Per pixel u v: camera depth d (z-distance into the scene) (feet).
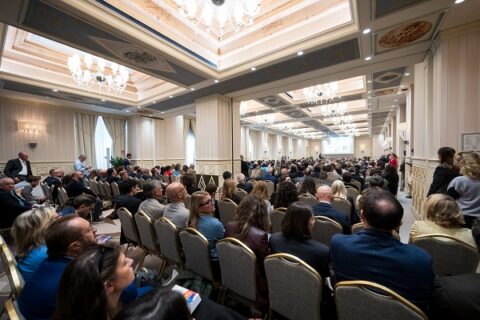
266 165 34.88
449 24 11.86
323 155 92.58
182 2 12.56
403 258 3.56
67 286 2.32
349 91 27.30
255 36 17.66
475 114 11.43
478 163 7.30
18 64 19.33
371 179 13.02
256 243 5.46
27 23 11.77
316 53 15.58
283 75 19.43
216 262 6.34
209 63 18.51
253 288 5.09
